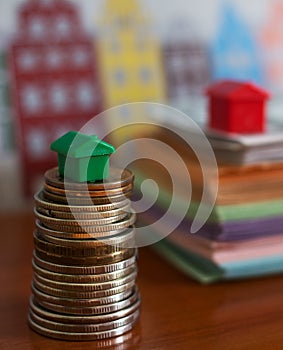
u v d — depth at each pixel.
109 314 0.19
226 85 0.24
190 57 0.29
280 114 0.26
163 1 0.29
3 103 0.28
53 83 0.28
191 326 0.20
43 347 0.19
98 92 0.28
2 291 0.22
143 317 0.21
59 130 0.28
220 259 0.22
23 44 0.28
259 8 0.30
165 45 0.29
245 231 0.23
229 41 0.30
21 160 0.28
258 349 0.19
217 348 0.19
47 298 0.19
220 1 0.29
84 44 0.28
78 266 0.19
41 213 0.19
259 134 0.23
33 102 0.28
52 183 0.19
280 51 0.30
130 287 0.20
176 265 0.24
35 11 0.27
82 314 0.19
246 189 0.23
